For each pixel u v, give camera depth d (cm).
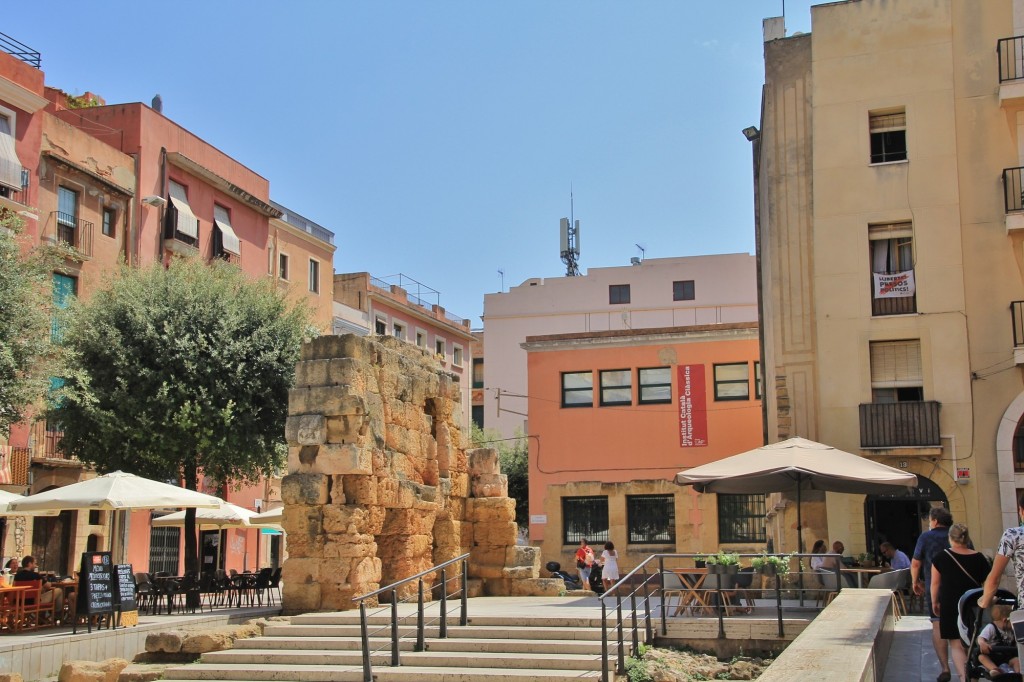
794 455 1975
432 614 1777
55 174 3512
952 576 1027
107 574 1720
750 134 3397
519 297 6881
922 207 2689
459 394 2489
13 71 3381
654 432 4072
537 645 1552
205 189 4384
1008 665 893
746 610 1719
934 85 2717
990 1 2706
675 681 1444
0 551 3103
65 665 1528
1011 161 2644
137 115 4006
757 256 3594
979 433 2567
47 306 2633
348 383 1891
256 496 4459
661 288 6631
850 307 2711
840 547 2356
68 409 2953
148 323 3014
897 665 1219
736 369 4044
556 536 4059
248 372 3077
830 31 2823
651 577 1656
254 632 1708
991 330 2600
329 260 5619
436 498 2209
